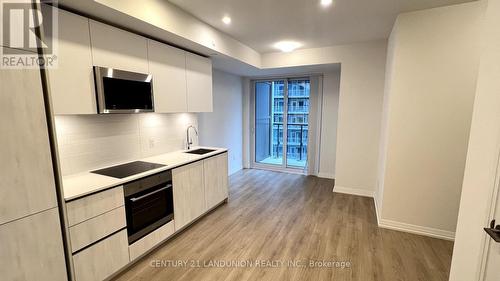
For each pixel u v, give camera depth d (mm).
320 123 5234
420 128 2711
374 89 3779
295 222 3158
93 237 1855
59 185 1620
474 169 1358
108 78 2115
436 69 2566
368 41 3721
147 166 2586
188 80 3158
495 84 1198
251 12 2619
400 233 2871
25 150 1430
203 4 2414
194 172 2986
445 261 2332
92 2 1766
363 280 2072
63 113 1845
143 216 2307
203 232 2900
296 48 4156
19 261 1442
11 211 1388
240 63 4023
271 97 5992
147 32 2434
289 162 5984
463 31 2426
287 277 2111
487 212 1203
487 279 1214
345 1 2340
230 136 5465
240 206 3707
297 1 2330
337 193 4262
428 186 2750
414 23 2592
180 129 3533
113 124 2590
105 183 1979
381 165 3398
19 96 1391
